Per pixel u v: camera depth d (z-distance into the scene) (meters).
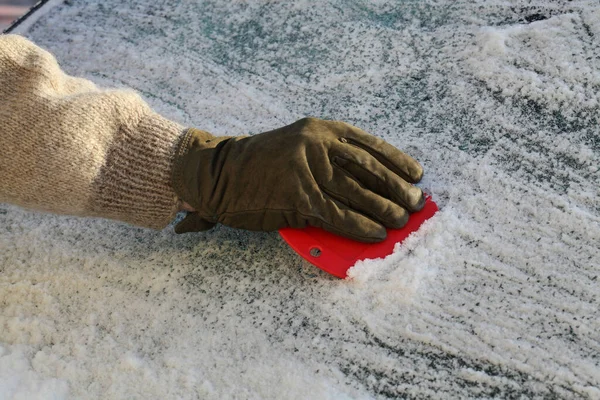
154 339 0.93
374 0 1.15
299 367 0.90
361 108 1.06
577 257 0.93
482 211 0.97
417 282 0.93
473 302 0.91
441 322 0.91
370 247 0.94
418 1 1.14
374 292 0.93
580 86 1.03
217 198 0.93
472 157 1.00
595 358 0.87
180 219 1.01
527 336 0.89
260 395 0.88
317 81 1.09
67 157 0.89
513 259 0.93
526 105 1.03
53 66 0.91
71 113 0.89
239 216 0.94
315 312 0.93
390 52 1.10
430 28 1.11
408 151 1.02
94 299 0.96
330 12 1.15
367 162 0.93
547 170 0.99
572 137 1.00
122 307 0.95
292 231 0.95
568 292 0.91
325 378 0.89
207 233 0.99
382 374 0.89
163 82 1.12
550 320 0.90
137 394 0.89
